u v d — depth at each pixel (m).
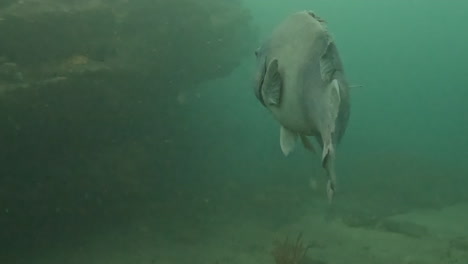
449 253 12.66
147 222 14.53
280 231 14.78
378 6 102.81
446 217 18.20
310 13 1.21
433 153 40.09
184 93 19.00
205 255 12.22
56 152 12.20
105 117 12.95
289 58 1.16
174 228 14.29
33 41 11.94
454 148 47.53
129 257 11.86
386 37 143.12
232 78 32.53
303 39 1.14
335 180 0.91
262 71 1.28
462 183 25.25
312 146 1.17
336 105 0.96
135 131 14.89
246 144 28.41
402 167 26.53
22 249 11.98
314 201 19.78
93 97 12.20
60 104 11.36
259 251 12.66
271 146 29.69
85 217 13.50
